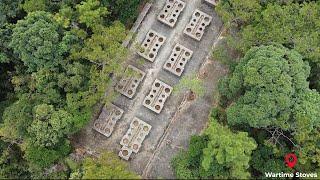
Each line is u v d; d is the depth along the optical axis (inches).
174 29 1347.2
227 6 1249.4
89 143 1263.5
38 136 1161.4
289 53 1160.2
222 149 1079.6
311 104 1142.3
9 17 1341.0
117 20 1288.1
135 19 1354.6
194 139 1166.3
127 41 1317.7
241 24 1310.3
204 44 1334.9
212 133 1103.6
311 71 1269.7
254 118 1110.4
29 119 1193.4
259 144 1202.0
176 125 1267.2
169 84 1301.7
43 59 1202.0
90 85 1195.9
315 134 1182.3
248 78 1116.5
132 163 1240.8
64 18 1219.9
